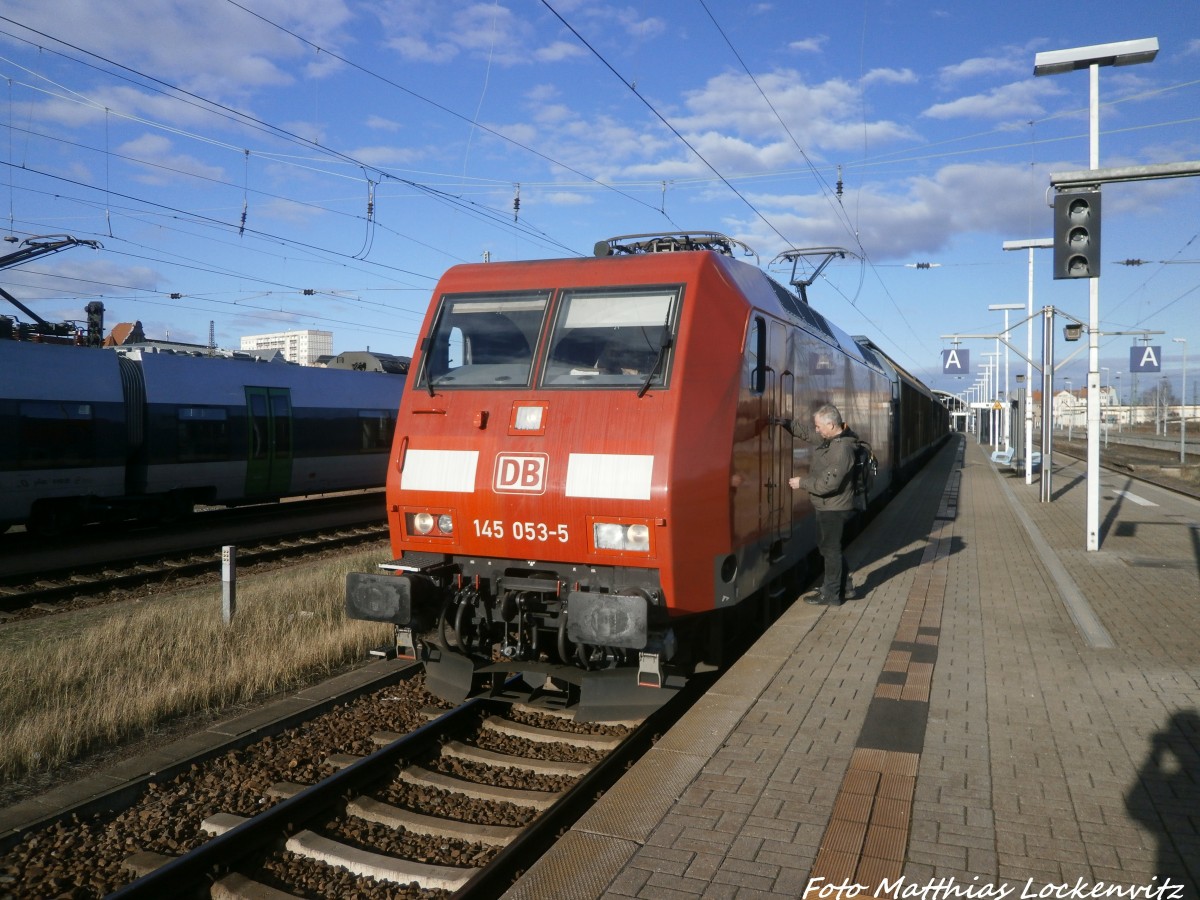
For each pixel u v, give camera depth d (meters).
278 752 6.29
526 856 4.61
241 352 23.02
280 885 4.64
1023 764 5.03
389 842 5.03
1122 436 87.69
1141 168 9.99
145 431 17.81
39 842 4.97
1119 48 12.17
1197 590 10.01
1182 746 5.28
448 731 6.46
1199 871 3.86
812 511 9.86
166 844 4.98
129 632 8.80
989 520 17.20
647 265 6.88
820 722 5.72
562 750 6.32
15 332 17.55
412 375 7.12
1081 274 10.23
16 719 6.61
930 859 3.98
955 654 7.34
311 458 21.83
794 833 4.23
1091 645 7.54
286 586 11.01
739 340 6.92
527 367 6.75
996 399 52.06
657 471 6.00
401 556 6.93
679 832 4.25
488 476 6.44
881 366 20.08
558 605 6.41
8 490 15.24
